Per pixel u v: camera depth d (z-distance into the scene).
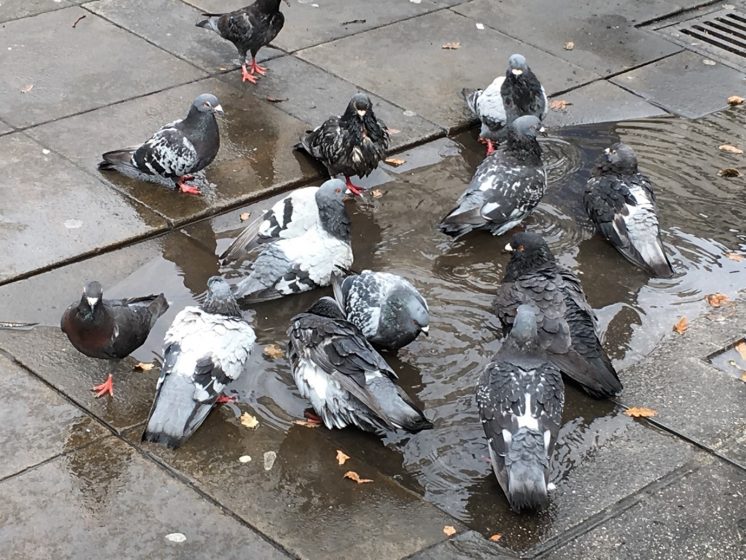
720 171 3.45
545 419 2.47
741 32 4.12
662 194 3.35
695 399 2.74
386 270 3.05
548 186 3.38
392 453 2.59
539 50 3.93
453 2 4.16
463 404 2.70
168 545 2.38
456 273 3.06
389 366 2.75
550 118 3.63
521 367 2.52
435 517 2.47
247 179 3.29
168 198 3.20
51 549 2.36
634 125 3.62
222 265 3.02
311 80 3.69
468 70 3.79
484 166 3.18
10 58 3.66
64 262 2.97
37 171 3.24
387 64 3.79
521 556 2.40
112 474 2.50
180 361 2.57
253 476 2.52
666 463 2.59
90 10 3.93
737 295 3.03
